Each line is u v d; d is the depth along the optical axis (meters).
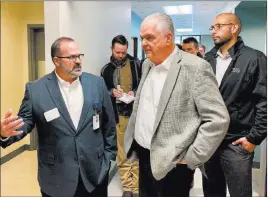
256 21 4.30
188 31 10.34
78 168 1.73
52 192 1.74
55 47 1.71
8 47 4.52
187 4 5.87
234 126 1.91
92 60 3.29
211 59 2.06
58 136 1.71
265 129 1.82
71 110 1.76
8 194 3.16
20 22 4.84
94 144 1.80
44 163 1.75
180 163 1.54
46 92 1.72
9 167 4.10
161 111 1.49
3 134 1.47
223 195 2.16
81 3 2.98
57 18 2.54
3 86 4.43
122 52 3.13
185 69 1.46
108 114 1.95
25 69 4.95
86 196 1.82
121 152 3.09
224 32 1.92
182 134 1.47
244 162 1.90
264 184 2.74
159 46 1.50
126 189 3.06
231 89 1.88
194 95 1.44
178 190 1.63
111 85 3.19
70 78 1.76
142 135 1.67
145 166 1.77
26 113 1.70
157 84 1.59
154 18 1.49
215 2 5.52
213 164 2.08
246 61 1.86
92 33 3.29
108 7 3.86
